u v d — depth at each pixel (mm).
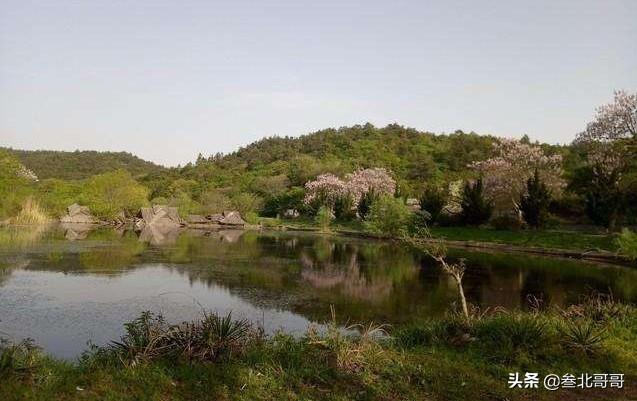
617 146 39688
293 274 24891
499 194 52281
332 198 74438
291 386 7418
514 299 19250
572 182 47531
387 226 49188
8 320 14602
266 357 8555
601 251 33875
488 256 34781
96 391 6914
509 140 54594
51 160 158125
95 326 14188
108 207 70000
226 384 7320
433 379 8008
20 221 58312
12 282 20531
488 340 10141
